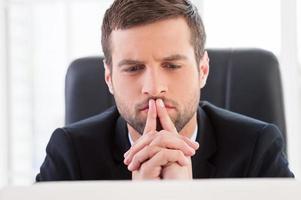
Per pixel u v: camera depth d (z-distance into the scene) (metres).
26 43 2.20
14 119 2.20
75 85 1.27
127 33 0.94
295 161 1.95
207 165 1.06
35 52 2.21
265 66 1.21
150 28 0.93
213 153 1.08
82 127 1.14
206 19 2.01
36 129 2.24
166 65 0.95
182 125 0.99
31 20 2.19
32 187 0.30
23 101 2.22
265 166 1.05
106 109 1.25
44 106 2.23
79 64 1.29
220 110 1.17
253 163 1.06
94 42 2.16
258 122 1.13
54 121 2.24
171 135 0.86
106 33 1.02
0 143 2.17
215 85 1.24
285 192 0.29
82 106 1.26
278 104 1.21
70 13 2.17
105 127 1.14
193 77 0.98
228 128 1.11
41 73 2.22
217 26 2.01
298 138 1.94
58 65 2.21
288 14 1.94
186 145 0.86
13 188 0.30
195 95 1.00
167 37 0.93
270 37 1.98
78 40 2.17
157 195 0.29
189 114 0.99
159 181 0.30
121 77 0.97
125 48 0.94
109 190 0.29
